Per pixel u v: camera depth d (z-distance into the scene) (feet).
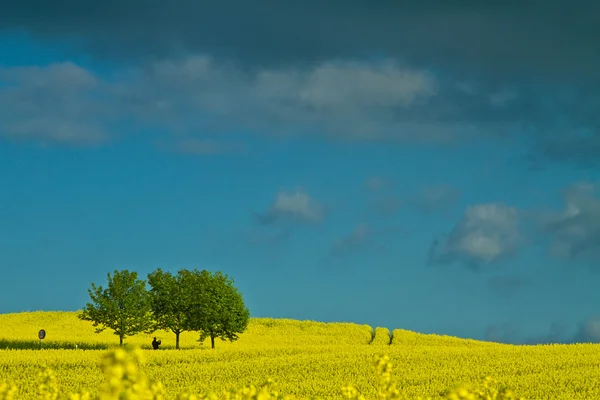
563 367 155.22
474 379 138.62
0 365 157.07
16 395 111.75
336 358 176.45
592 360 165.68
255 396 47.37
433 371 149.89
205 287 271.08
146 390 33.50
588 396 118.42
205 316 265.54
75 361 163.63
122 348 32.76
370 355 182.70
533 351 190.49
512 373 148.15
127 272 264.72
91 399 48.57
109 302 256.52
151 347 269.23
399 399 47.73
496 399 51.57
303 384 131.34
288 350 200.23
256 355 188.65
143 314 260.01
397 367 157.99
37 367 154.30
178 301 265.54
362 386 128.98
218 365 163.22
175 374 147.74
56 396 49.65
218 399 50.03
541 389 124.47
